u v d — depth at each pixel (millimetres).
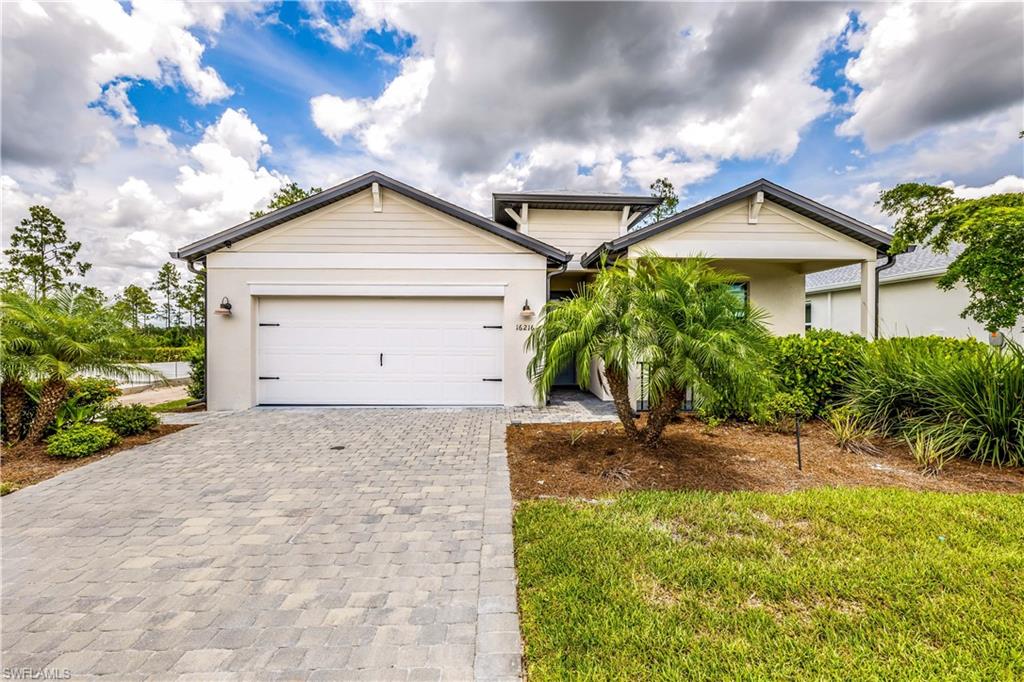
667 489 4344
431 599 2736
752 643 2232
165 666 2223
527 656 2201
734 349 4668
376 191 8938
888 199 7336
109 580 2971
